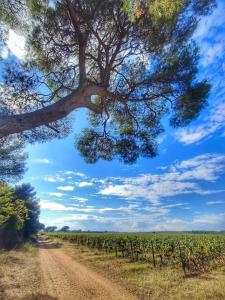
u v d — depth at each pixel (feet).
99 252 100.37
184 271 47.57
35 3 26.12
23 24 26.99
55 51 29.09
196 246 77.56
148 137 32.48
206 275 45.24
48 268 63.36
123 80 29.50
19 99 28.32
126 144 32.68
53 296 35.91
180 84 27.43
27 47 29.07
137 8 20.39
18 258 81.10
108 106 32.83
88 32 25.09
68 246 158.61
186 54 26.96
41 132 31.19
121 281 44.47
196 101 27.55
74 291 38.91
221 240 86.94
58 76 30.53
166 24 24.20
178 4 20.90
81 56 24.63
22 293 37.01
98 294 36.81
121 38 25.82
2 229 120.37
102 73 26.00
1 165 50.16
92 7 24.39
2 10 24.85
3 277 47.65
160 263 60.08
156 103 31.14
